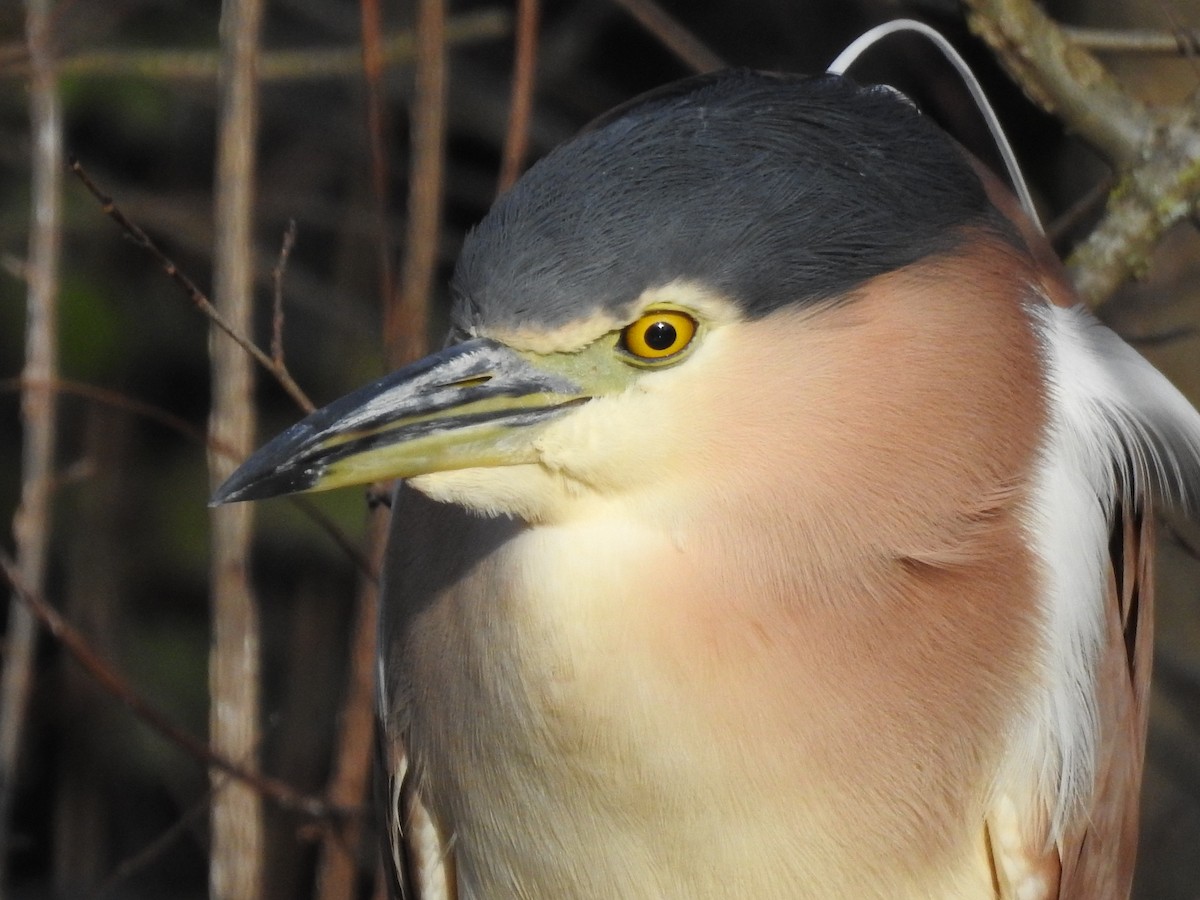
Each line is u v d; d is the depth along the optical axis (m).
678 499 4.06
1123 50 4.21
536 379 4.05
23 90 4.46
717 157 4.04
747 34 4.74
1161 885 4.34
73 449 4.76
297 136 5.02
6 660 4.29
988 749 4.08
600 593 4.07
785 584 4.06
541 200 4.04
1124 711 4.11
